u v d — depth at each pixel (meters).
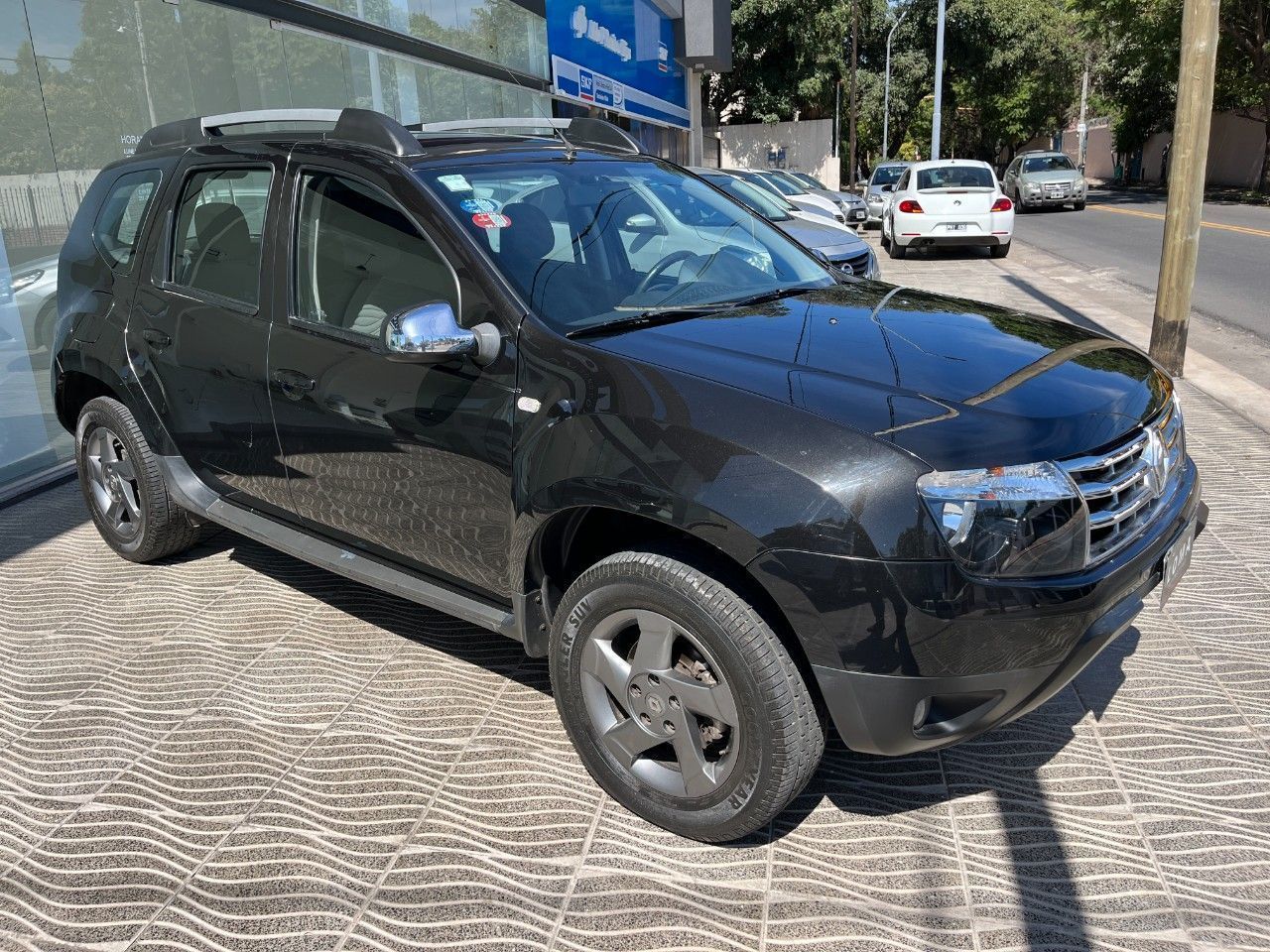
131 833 2.78
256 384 3.61
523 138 3.87
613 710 2.79
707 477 2.42
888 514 2.30
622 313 3.09
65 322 4.45
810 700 2.46
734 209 4.09
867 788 2.91
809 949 2.31
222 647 3.85
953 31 50.09
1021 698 2.45
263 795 2.93
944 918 2.40
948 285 13.32
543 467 2.73
